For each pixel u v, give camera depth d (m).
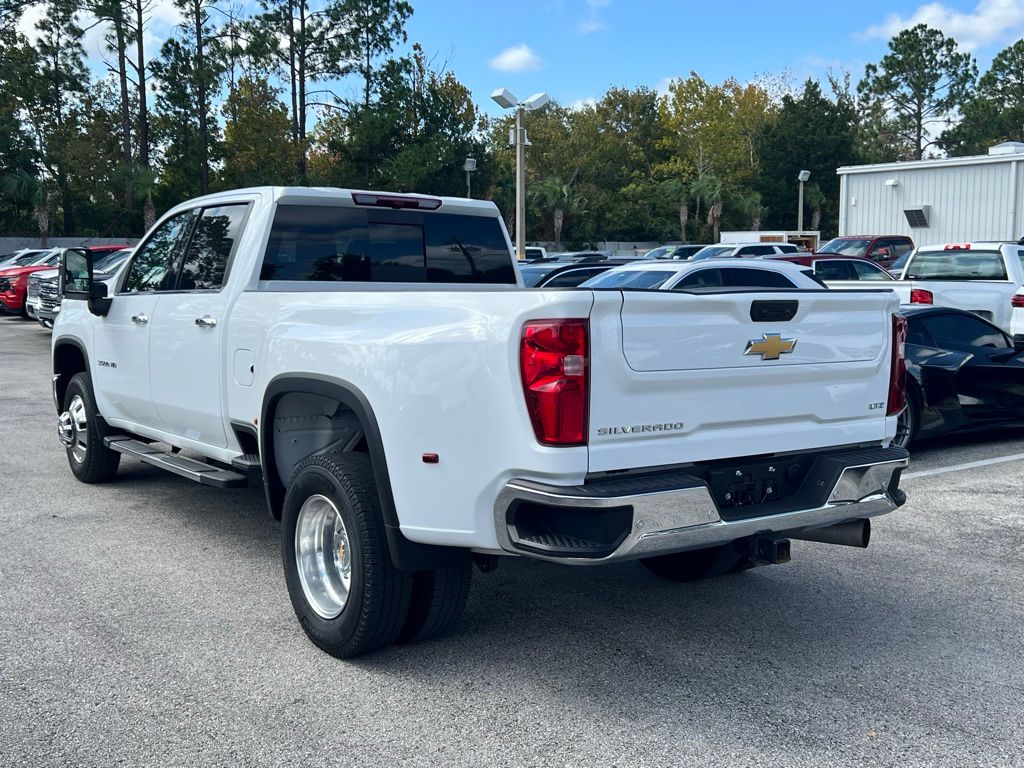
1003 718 3.60
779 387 3.92
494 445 3.49
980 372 8.75
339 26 57.75
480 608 4.79
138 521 6.36
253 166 57.59
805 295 3.93
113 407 6.68
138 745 3.37
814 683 3.91
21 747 3.35
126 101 55.69
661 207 75.44
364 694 3.79
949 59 80.12
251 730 3.49
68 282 6.52
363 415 3.93
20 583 5.10
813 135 71.31
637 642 4.34
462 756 3.31
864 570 5.40
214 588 5.05
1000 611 4.75
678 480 3.51
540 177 76.88
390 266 5.62
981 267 13.20
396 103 58.00
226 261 5.27
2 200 53.25
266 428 4.61
